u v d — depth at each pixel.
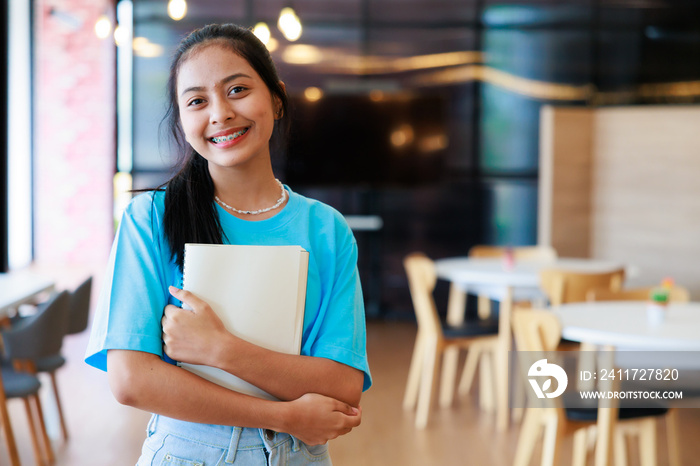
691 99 6.77
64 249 6.52
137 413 3.99
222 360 1.06
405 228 6.89
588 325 2.76
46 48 6.42
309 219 1.22
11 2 5.95
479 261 5.04
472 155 6.86
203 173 1.19
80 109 6.48
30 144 6.43
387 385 4.75
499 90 6.84
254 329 1.10
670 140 6.01
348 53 6.77
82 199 6.52
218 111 1.11
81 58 6.46
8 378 3.01
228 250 1.10
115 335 1.06
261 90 1.15
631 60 6.81
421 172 6.64
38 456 3.13
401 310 6.93
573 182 6.39
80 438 3.58
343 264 1.23
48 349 2.98
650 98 6.80
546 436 2.63
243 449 1.11
